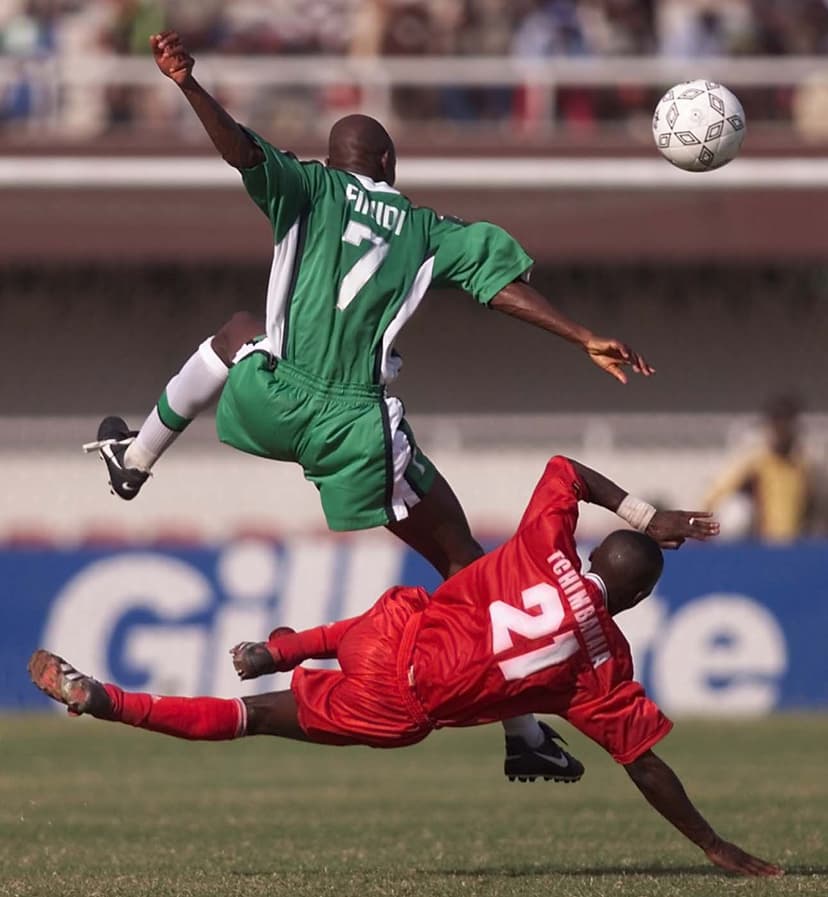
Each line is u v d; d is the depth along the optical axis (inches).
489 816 1475.1
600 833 1353.3
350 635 1035.3
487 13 2970.0
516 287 986.1
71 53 2962.6
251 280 2950.3
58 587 2299.5
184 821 1430.9
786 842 1277.1
